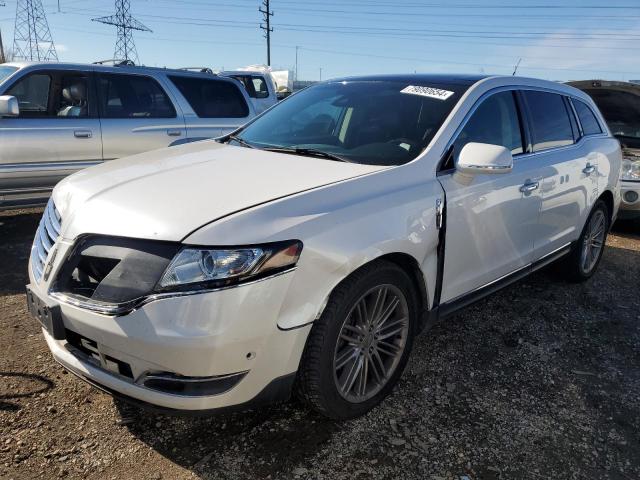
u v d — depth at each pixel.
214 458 2.37
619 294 4.62
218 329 2.02
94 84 5.95
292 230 2.18
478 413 2.79
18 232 5.70
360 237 2.37
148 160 3.00
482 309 4.11
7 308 3.73
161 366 2.05
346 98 3.60
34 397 2.72
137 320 2.03
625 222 7.21
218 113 6.96
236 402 2.17
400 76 3.74
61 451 2.37
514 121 3.59
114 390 2.21
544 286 4.68
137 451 2.39
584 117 4.57
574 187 4.07
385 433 2.59
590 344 3.65
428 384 3.03
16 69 5.63
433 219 2.75
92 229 2.22
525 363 3.34
